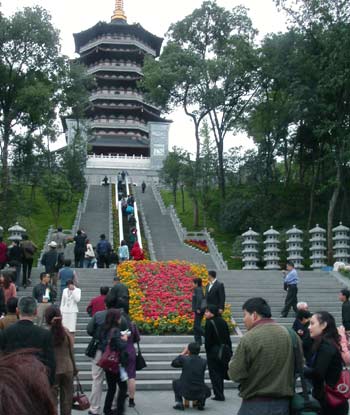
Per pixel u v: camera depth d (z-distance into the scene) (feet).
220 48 164.04
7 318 32.35
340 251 109.29
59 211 162.40
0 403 6.23
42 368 6.71
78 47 258.78
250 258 111.55
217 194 177.78
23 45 140.77
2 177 142.72
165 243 138.41
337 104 119.55
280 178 189.88
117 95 245.86
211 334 41.42
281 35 128.77
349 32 110.83
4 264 73.82
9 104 149.28
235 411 38.63
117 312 35.70
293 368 21.36
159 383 47.67
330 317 24.18
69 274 64.59
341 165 118.01
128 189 201.26
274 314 73.20
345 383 23.13
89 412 36.78
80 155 191.42
